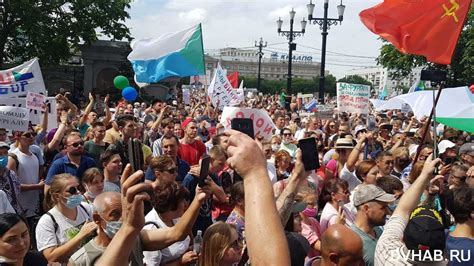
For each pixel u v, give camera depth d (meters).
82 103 32.56
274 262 1.39
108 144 8.24
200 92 32.38
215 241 3.47
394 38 6.03
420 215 3.25
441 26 5.90
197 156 8.39
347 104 15.20
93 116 10.44
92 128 8.22
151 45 11.38
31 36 28.42
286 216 2.62
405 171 7.37
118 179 6.06
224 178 6.77
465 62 33.81
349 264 2.93
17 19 28.70
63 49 29.67
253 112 8.64
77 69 39.06
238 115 8.62
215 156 6.16
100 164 7.46
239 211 4.77
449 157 8.51
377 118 19.31
